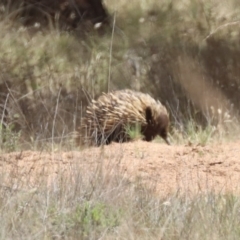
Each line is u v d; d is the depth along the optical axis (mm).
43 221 7406
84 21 19016
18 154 10312
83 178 8555
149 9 19672
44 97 15672
